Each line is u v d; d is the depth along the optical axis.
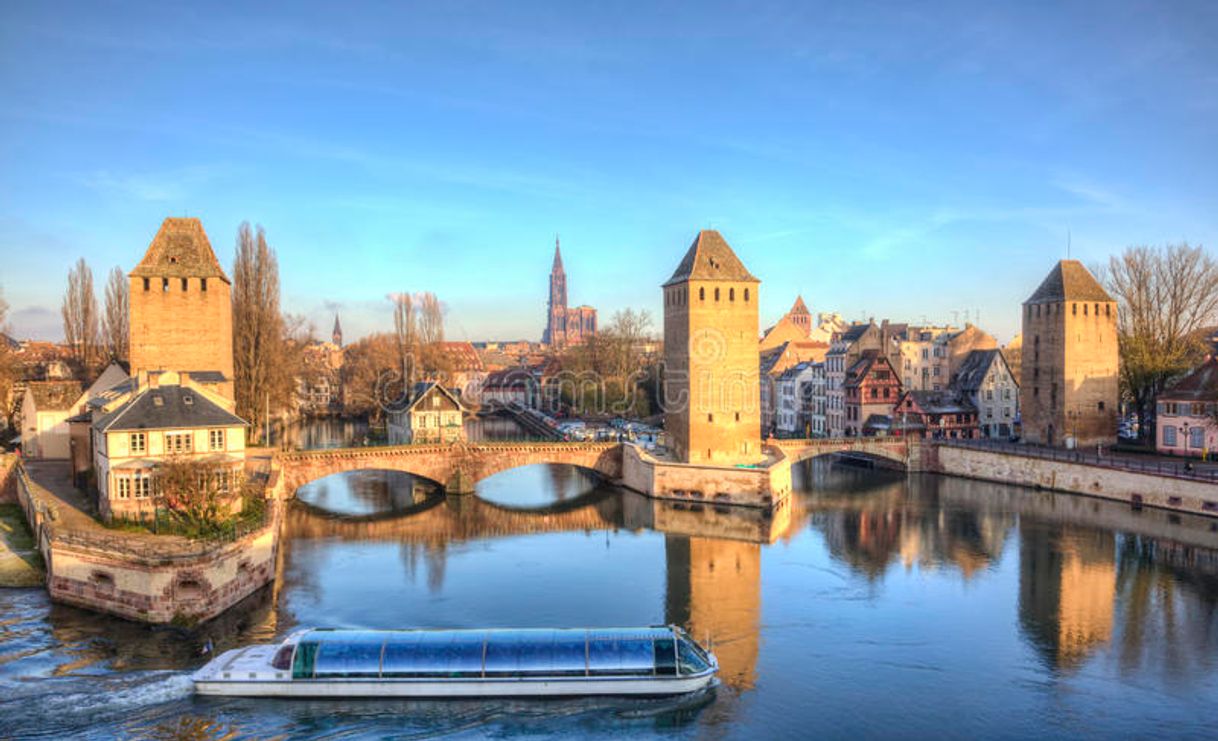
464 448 85.00
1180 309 93.50
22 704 34.97
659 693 36.84
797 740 33.50
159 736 33.06
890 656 42.12
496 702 36.25
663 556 61.44
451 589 52.47
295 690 36.22
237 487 55.19
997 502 82.25
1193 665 40.91
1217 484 70.06
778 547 64.25
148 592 43.06
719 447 87.88
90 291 103.50
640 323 147.12
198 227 76.12
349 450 80.50
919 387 129.62
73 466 63.12
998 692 37.94
